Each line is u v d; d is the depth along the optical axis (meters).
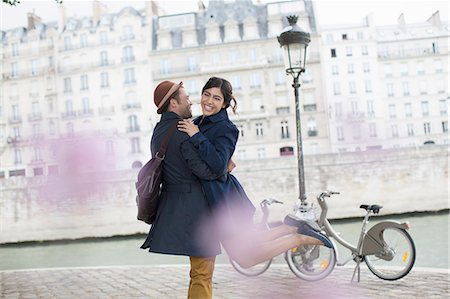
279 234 3.31
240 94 49.28
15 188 37.22
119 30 52.12
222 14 52.72
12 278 9.03
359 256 6.45
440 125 52.38
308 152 48.91
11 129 53.25
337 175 37.12
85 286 7.38
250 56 49.97
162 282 7.25
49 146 52.34
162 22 53.00
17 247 35.28
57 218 36.72
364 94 50.34
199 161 3.14
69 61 53.12
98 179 36.62
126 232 36.06
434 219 33.38
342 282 6.45
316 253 6.68
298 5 51.16
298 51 8.48
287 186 36.81
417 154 37.19
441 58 52.88
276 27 50.38
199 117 3.57
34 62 53.75
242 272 7.34
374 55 50.62
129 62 51.62
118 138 51.56
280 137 48.81
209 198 3.21
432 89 52.53
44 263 24.39
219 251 3.26
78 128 52.00
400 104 52.44
